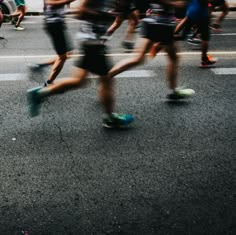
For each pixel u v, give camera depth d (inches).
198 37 342.6
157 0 180.4
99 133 179.5
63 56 219.3
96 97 221.6
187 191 136.6
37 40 369.7
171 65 203.9
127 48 331.0
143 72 267.7
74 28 414.9
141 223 121.0
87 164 154.2
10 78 258.4
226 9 393.7
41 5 570.9
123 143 170.4
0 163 155.7
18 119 195.3
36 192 136.9
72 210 127.3
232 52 320.5
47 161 156.7
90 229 118.6
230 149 166.2
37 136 177.6
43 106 209.2
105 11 156.4
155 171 149.2
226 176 145.9
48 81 225.3
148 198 133.0
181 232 117.0
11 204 130.6
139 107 208.7
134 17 346.3
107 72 169.5
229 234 116.1
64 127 185.9
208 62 277.3
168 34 189.2
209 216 123.9
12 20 458.6
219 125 188.5
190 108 207.5
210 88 237.3
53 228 119.3
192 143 171.0
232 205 129.0
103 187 139.3
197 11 256.4
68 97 221.1
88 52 162.1
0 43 358.9
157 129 183.5
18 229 119.0
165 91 232.4
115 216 124.3
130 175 146.6
